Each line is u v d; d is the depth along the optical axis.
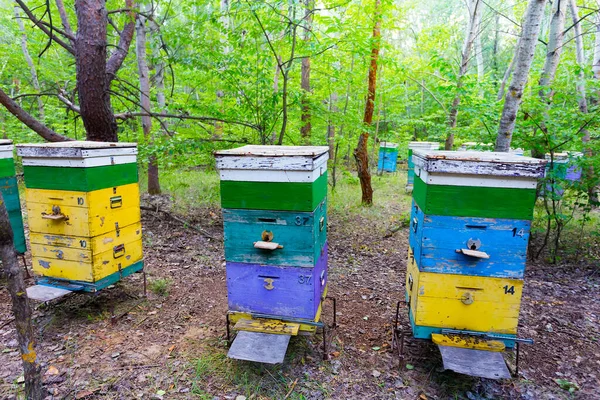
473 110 5.84
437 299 2.74
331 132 11.76
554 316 3.98
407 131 17.84
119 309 3.95
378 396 2.70
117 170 3.66
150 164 8.69
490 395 2.74
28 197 3.54
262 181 2.75
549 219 5.54
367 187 8.78
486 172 2.47
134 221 3.97
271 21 5.88
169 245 6.00
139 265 4.09
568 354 3.29
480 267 2.64
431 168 2.53
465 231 2.61
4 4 14.31
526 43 4.52
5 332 3.41
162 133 7.44
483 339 2.72
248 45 6.17
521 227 2.54
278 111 6.55
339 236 6.80
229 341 3.22
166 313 3.90
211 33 6.46
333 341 3.42
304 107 7.59
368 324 3.75
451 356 2.58
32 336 2.31
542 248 5.78
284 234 2.82
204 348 3.25
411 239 3.26
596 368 3.09
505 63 21.11
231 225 2.91
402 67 8.00
